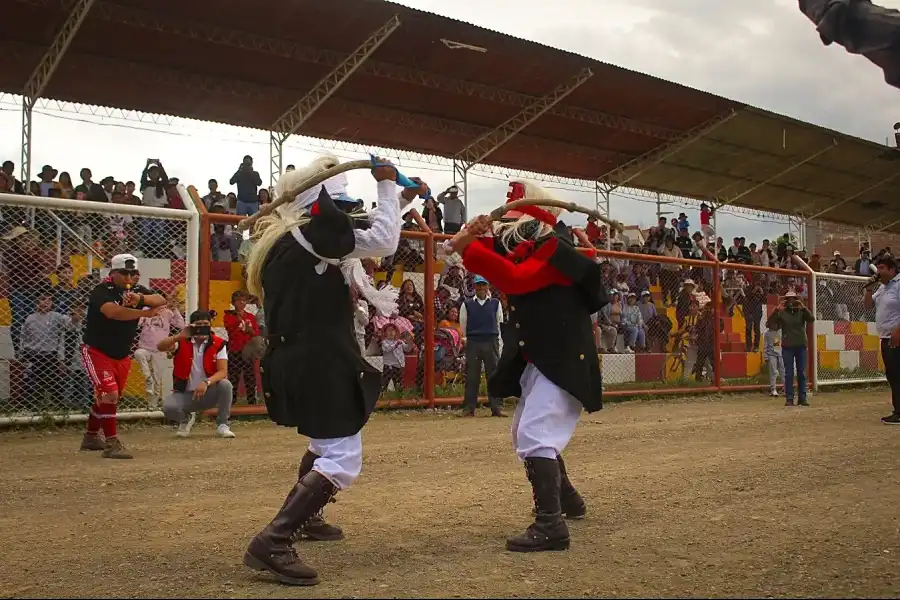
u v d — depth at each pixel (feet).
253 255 14.08
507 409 41.75
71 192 47.11
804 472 22.79
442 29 54.54
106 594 12.22
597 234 48.37
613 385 48.55
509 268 14.62
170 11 48.67
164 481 21.95
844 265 80.94
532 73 61.00
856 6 8.69
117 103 56.54
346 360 13.25
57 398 33.19
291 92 58.39
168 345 30.66
